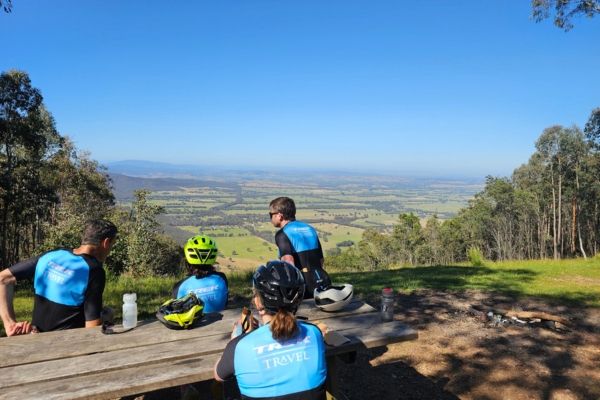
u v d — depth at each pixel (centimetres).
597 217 4234
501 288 776
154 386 211
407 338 278
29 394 197
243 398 191
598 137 3825
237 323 235
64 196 3497
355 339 265
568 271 1006
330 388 271
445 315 593
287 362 188
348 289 321
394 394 367
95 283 289
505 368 420
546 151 4484
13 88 2762
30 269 288
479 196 5328
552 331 530
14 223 3030
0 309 278
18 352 240
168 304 288
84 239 295
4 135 2833
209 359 238
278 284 192
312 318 307
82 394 198
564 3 1266
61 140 3700
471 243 5103
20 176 2906
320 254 373
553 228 4650
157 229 1709
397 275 942
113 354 239
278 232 369
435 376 402
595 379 401
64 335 267
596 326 555
